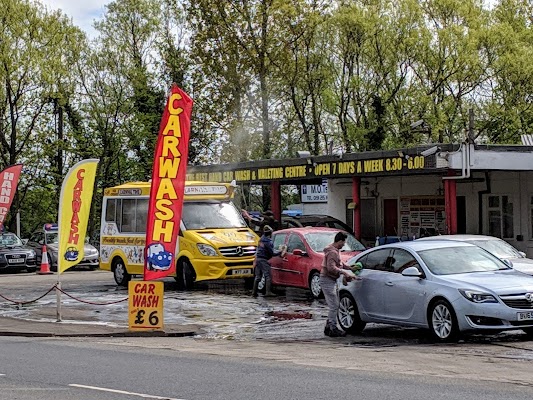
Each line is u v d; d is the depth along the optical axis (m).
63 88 47.69
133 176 53.34
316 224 32.16
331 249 15.77
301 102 48.69
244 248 25.22
